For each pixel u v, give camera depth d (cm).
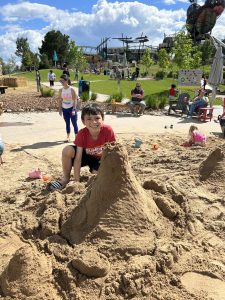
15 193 218
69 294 104
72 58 2600
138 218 128
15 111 635
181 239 133
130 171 135
